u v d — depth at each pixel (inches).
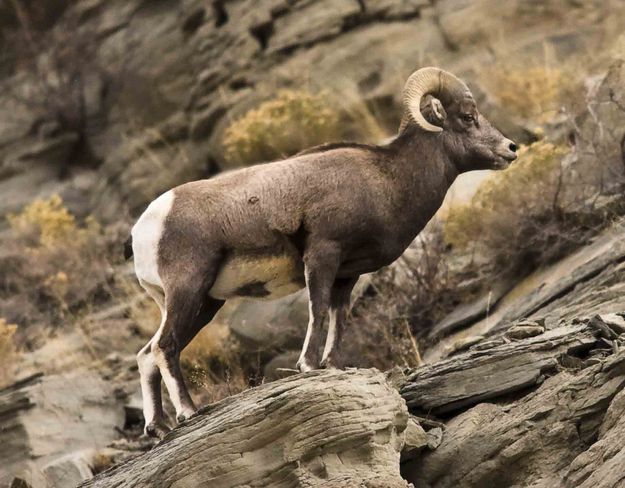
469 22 2431.1
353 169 1184.2
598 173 1702.8
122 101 2682.1
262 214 1172.5
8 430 1563.7
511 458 1136.8
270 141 2230.6
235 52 2544.3
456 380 1214.9
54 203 2421.3
